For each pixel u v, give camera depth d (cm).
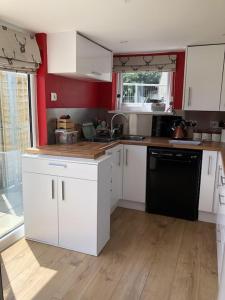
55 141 307
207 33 271
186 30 261
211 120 354
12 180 285
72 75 299
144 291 197
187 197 316
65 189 239
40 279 207
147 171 330
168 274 217
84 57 286
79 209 238
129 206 355
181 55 364
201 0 184
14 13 214
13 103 270
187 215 320
